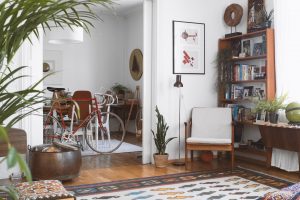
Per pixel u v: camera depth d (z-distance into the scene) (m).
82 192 3.65
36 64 4.41
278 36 4.76
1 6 1.29
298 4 4.52
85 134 5.91
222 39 5.64
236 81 5.42
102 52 8.88
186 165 4.76
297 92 4.56
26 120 4.35
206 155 5.24
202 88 5.59
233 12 5.58
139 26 8.39
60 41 5.28
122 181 4.11
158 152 5.05
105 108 7.30
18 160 0.73
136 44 8.54
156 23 5.16
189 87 5.46
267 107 4.66
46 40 8.18
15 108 1.37
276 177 4.29
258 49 5.14
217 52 5.69
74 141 5.69
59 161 3.92
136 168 4.84
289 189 2.12
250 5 5.28
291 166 4.52
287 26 4.64
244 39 5.49
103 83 8.92
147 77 5.23
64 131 5.59
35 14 1.37
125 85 9.08
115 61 9.04
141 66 8.25
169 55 5.27
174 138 5.31
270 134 4.54
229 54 5.55
